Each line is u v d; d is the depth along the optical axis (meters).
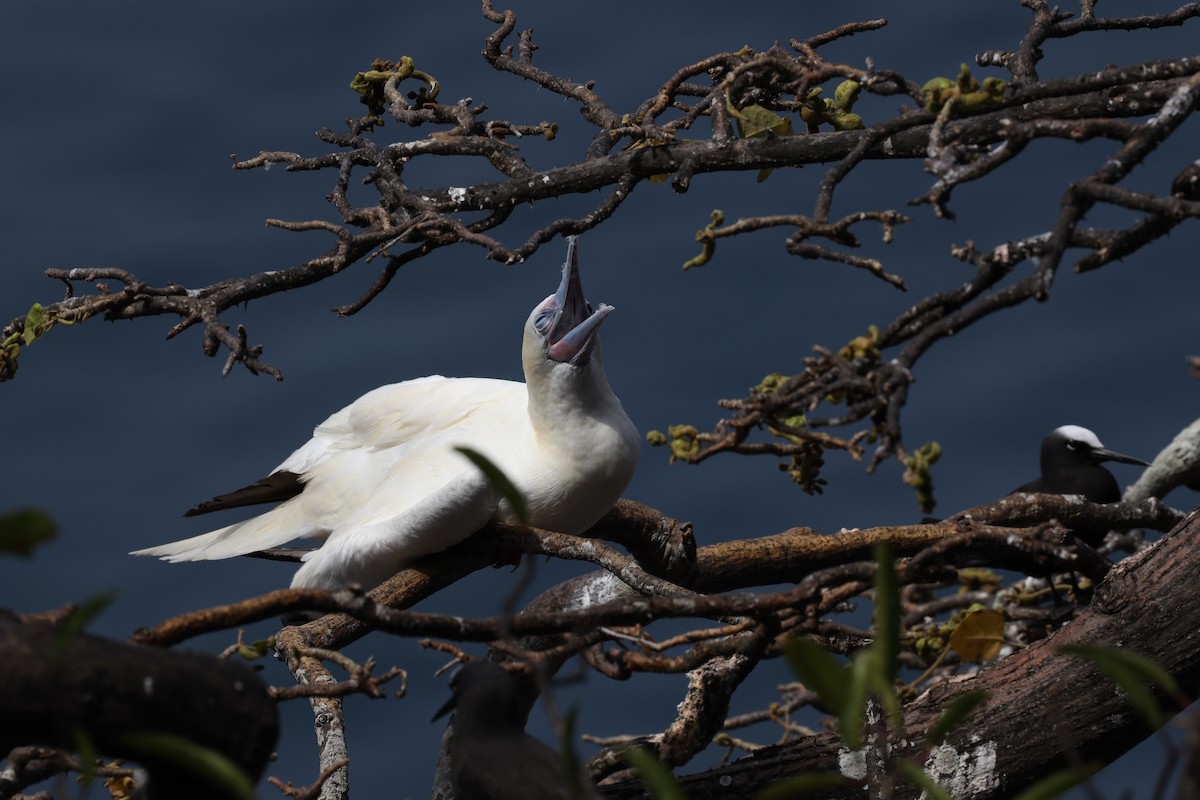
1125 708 9.52
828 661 5.32
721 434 7.88
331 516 13.04
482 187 11.26
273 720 6.84
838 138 10.42
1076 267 7.83
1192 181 8.10
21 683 6.39
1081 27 10.22
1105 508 11.73
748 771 9.77
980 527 8.89
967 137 9.73
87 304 11.15
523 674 9.12
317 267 11.23
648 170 10.80
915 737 9.60
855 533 11.55
